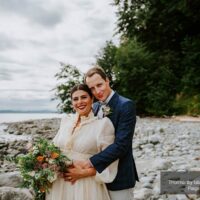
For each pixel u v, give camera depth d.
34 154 3.39
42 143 3.45
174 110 26.11
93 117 3.60
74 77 25.23
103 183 3.56
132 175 3.63
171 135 13.03
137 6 31.62
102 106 3.60
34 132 17.95
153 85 27.31
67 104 25.66
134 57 27.69
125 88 27.58
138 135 13.44
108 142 3.48
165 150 9.73
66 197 3.52
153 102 26.52
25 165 3.41
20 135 16.97
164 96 26.22
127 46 28.78
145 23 30.08
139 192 5.56
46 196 3.61
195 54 26.53
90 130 3.54
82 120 3.60
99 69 3.65
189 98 26.02
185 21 29.97
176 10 29.64
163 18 30.00
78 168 3.46
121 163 3.56
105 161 3.38
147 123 19.70
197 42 27.16
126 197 3.60
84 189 3.47
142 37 31.59
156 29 30.83
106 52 29.30
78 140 3.53
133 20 31.17
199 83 25.88
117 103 3.57
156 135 12.39
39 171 3.37
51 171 3.35
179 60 28.38
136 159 8.64
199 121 20.88
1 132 19.05
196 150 9.70
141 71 27.09
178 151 9.57
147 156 8.98
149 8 30.61
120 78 27.66
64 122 3.74
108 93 3.63
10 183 5.73
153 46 31.22
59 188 3.52
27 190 4.87
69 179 3.46
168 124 18.70
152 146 10.50
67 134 3.61
